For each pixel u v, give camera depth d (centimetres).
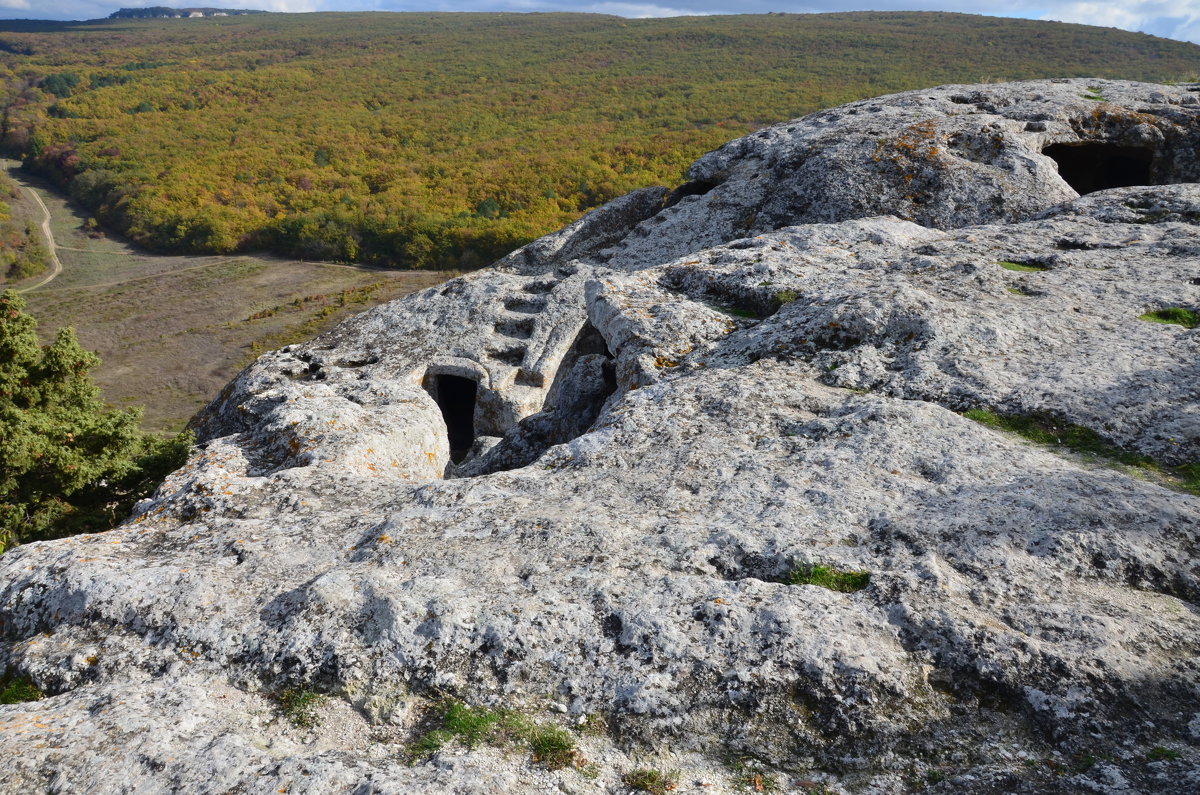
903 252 1305
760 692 502
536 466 788
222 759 462
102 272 8344
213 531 712
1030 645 511
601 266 2166
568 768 468
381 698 523
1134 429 769
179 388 5184
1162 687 488
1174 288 1026
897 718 487
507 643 539
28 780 450
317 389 1125
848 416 795
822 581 581
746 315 1155
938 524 622
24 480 1367
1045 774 448
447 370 1945
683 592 567
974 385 851
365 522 710
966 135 2041
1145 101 2267
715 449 772
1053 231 1324
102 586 611
